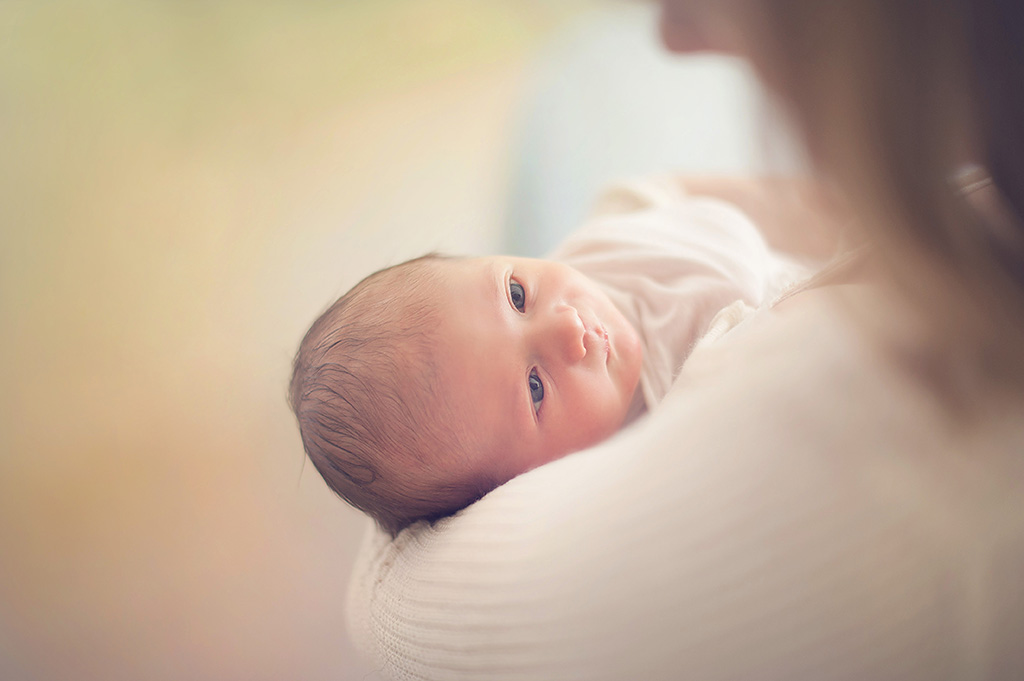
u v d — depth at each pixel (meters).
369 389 0.95
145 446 2.11
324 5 3.88
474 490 0.94
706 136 1.76
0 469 2.07
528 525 0.53
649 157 1.75
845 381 0.41
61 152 3.04
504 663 0.52
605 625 0.46
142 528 1.94
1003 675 0.41
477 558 0.55
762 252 1.10
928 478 0.40
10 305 2.51
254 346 2.36
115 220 2.78
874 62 0.35
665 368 0.97
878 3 0.34
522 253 1.78
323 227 2.74
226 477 2.04
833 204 0.43
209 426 2.15
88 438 2.15
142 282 2.59
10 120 3.13
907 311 0.40
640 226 1.16
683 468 0.45
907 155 0.36
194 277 2.60
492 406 0.93
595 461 0.55
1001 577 0.40
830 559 0.42
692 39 0.50
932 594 0.41
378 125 3.20
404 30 3.77
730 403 0.45
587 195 1.75
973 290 0.36
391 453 0.94
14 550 1.90
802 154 0.40
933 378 0.39
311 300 2.48
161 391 2.26
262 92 3.40
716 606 0.44
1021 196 0.38
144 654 1.69
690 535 0.44
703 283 1.01
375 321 0.97
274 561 1.84
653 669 0.46
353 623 0.75
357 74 3.51
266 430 2.14
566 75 1.92
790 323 0.47
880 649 0.42
